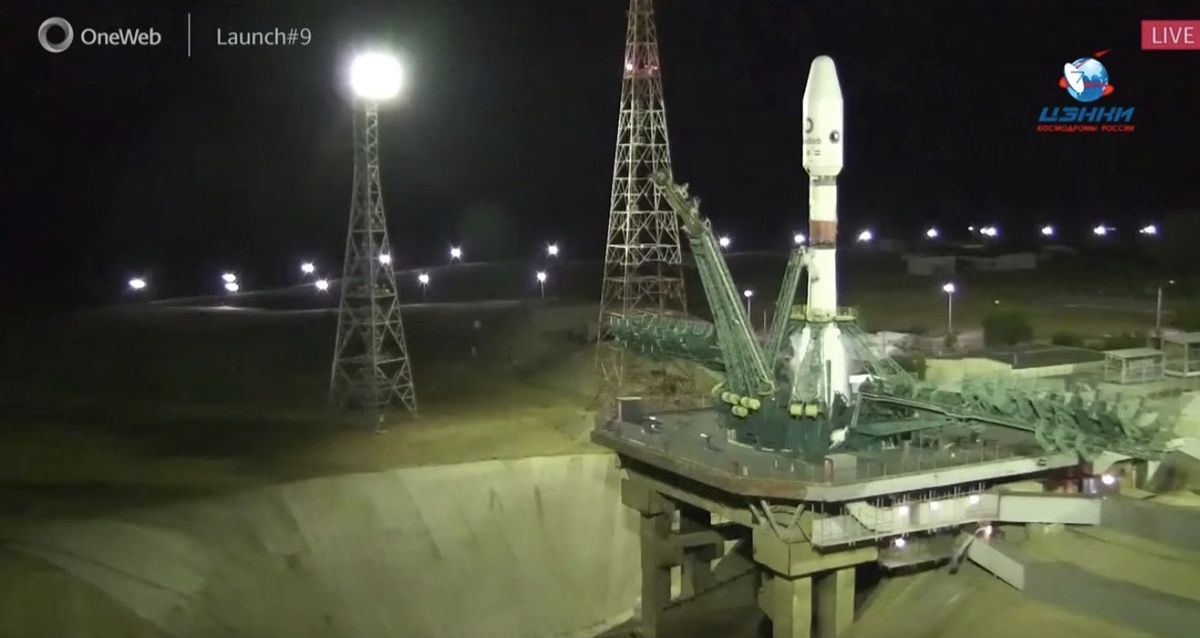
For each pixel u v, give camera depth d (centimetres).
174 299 13262
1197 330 8875
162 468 6359
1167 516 4803
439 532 6116
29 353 9550
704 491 5416
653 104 7144
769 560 5016
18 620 4603
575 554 6406
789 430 5144
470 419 7656
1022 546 5241
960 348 8338
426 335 10538
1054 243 15850
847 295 11962
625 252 7175
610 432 5772
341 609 5506
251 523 5700
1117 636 4350
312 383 8744
